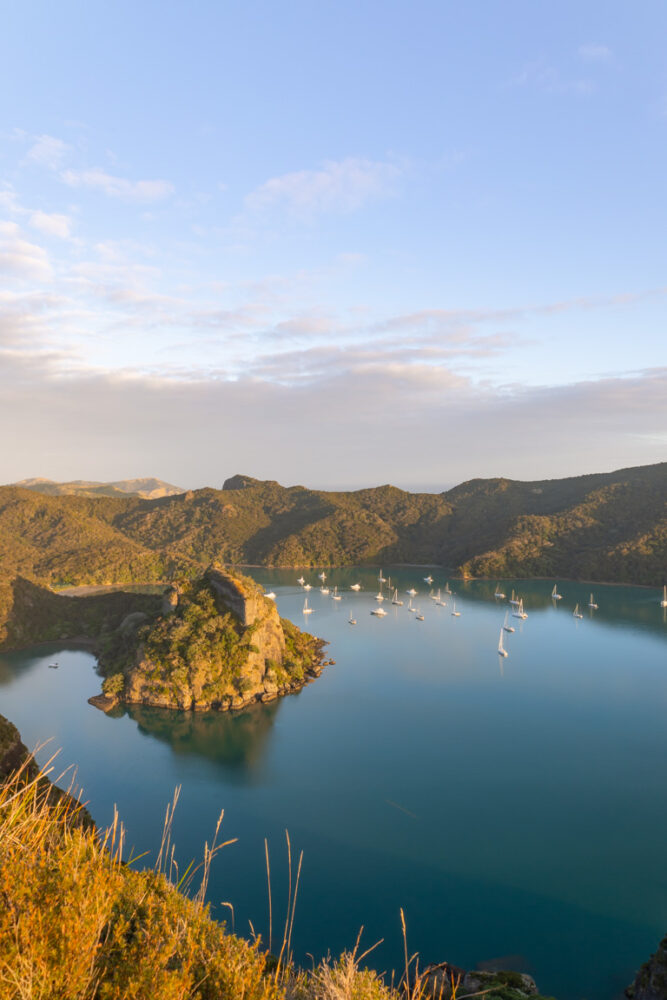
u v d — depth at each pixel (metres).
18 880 7.38
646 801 83.25
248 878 65.38
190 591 144.75
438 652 170.38
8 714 115.81
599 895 62.59
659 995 44.19
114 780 88.94
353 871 66.88
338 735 107.44
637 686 137.75
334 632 196.88
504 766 94.56
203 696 120.50
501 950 54.19
